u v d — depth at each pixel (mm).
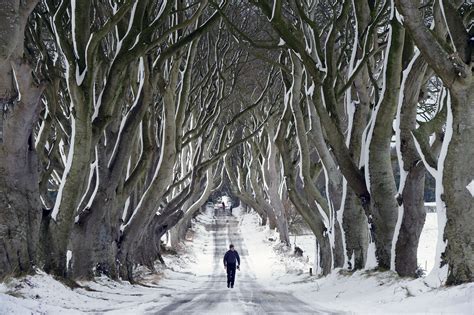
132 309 18297
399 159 23312
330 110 25422
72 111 21828
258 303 21547
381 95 23766
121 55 22984
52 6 23047
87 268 26188
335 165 33188
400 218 23375
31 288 18078
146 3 23406
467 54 17125
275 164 70625
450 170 17875
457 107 17641
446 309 15883
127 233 32469
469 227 17703
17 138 18438
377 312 17141
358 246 29859
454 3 19906
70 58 21062
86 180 26672
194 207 66375
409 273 23203
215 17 27297
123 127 27000
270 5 27719
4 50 16203
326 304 20797
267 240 78688
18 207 18828
